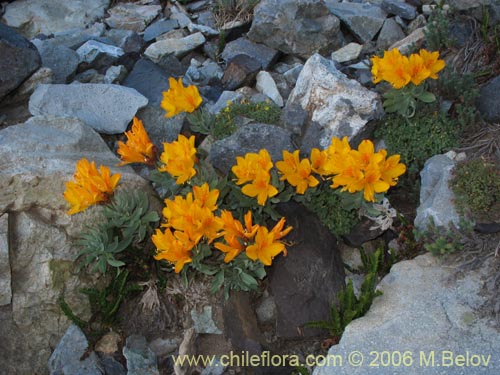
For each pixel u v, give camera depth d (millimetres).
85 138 648
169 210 534
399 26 844
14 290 563
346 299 551
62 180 592
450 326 516
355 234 616
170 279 607
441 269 560
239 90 762
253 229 520
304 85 675
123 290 590
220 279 558
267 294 601
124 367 566
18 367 557
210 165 646
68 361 551
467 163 594
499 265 539
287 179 568
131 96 690
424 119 648
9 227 569
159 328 587
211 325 580
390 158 554
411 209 646
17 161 589
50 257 573
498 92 662
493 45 732
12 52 673
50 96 677
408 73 594
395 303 543
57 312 575
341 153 544
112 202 568
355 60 809
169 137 692
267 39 827
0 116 694
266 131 631
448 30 758
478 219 565
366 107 639
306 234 603
